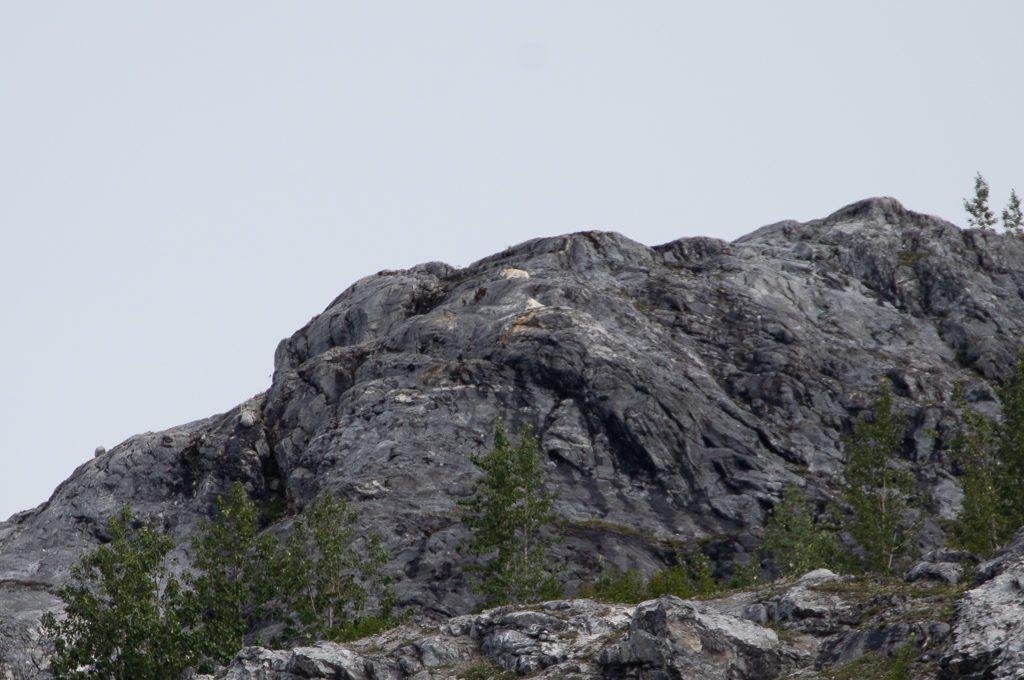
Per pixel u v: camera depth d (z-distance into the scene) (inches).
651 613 7303.2
